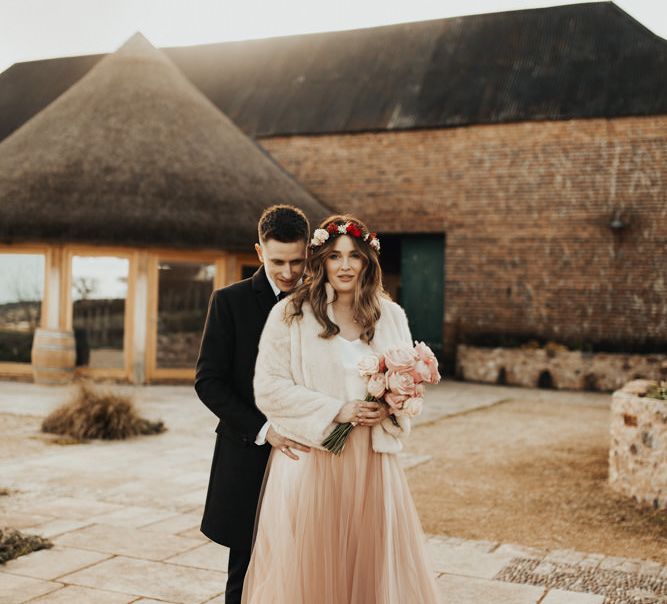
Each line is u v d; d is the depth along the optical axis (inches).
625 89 623.8
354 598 110.3
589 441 342.0
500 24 738.2
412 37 765.3
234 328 122.0
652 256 601.3
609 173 613.0
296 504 112.3
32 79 875.4
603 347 611.5
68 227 491.8
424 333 683.4
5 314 520.7
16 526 192.1
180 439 323.9
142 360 516.7
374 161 685.3
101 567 163.8
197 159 535.2
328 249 112.4
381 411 109.9
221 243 512.1
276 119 727.7
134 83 561.0
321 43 805.2
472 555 180.4
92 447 301.0
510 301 641.0
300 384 111.6
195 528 194.5
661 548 187.6
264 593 110.3
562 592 156.5
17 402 411.5
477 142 651.5
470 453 309.0
